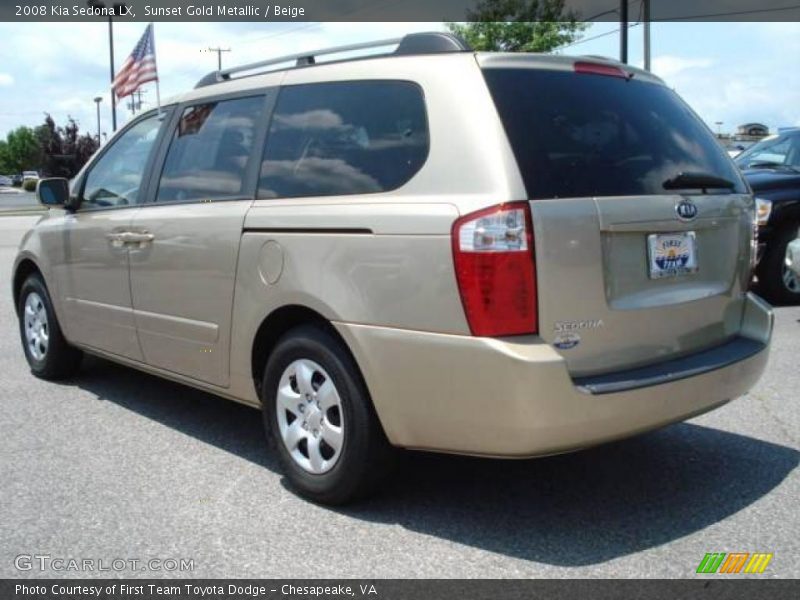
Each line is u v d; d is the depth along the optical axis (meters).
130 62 8.88
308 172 3.91
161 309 4.66
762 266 8.96
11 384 6.04
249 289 4.03
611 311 3.37
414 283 3.32
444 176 3.36
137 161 5.11
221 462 4.41
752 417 5.07
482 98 3.38
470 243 3.18
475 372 3.19
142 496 3.96
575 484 4.08
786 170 9.39
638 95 3.88
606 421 3.25
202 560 3.33
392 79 3.71
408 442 3.46
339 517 3.71
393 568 3.25
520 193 3.20
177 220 4.50
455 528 3.60
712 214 3.81
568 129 3.48
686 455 4.45
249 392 4.20
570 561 3.30
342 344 3.65
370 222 3.48
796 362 6.38
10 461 4.44
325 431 3.74
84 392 5.80
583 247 3.28
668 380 3.41
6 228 27.03
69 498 3.95
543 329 3.21
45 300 5.95
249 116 4.37
